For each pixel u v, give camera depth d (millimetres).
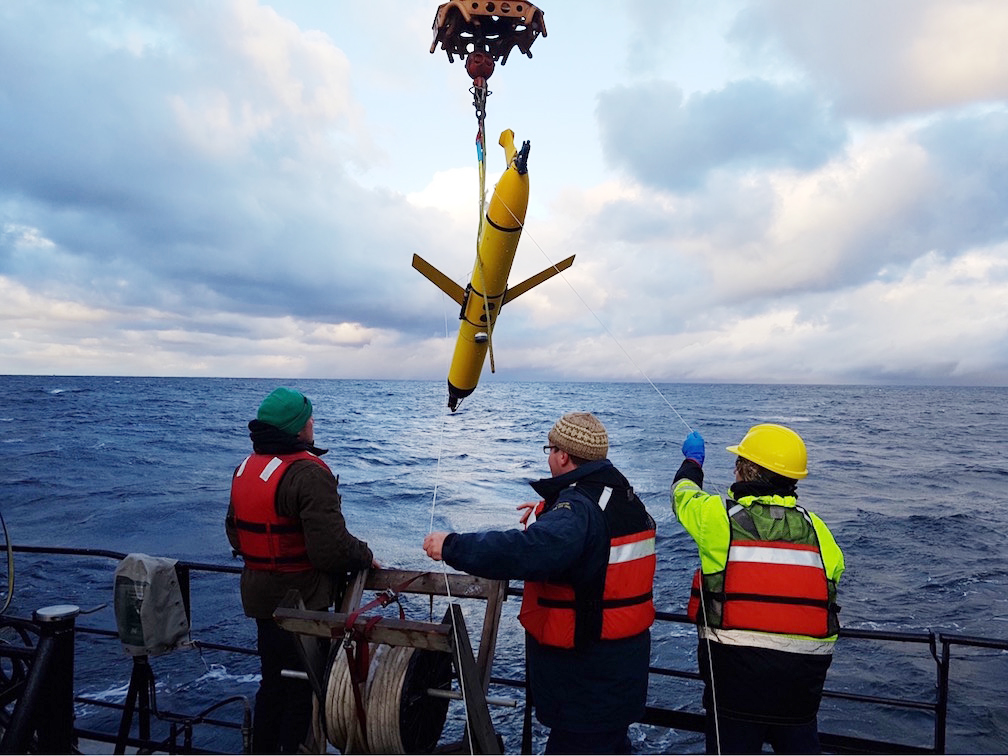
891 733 8930
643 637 2594
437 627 2221
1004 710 9469
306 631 2369
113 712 8773
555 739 2553
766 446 2729
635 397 137000
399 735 2402
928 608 13523
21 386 134250
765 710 2535
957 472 35219
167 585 3590
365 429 56469
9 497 25094
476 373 4656
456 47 3381
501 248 4039
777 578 2539
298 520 2965
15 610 12734
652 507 22281
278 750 3055
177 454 38312
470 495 25109
